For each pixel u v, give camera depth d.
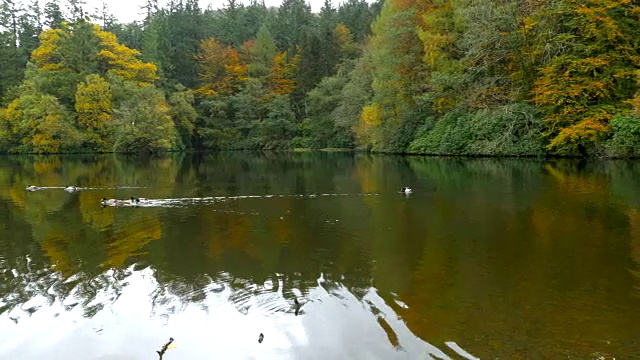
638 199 15.91
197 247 11.35
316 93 60.94
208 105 67.75
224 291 8.48
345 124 54.19
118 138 52.91
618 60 30.91
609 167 25.97
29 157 50.62
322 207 16.41
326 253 10.64
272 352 6.42
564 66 31.83
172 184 24.11
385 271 9.34
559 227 12.44
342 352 6.35
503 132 34.19
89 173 31.06
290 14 93.56
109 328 7.21
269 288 8.59
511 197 17.11
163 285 8.84
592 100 31.70
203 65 72.69
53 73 55.62
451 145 37.41
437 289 8.33
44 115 52.94
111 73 56.66
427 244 11.19
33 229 13.62
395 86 41.22
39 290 8.72
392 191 19.62
